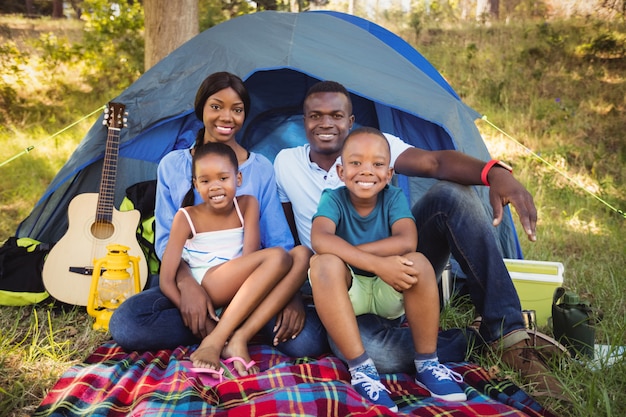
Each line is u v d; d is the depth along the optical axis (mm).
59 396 2146
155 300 2559
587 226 5301
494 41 10375
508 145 7441
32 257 3342
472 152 3422
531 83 8953
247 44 3498
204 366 2277
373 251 2312
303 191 2979
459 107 3529
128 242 3330
